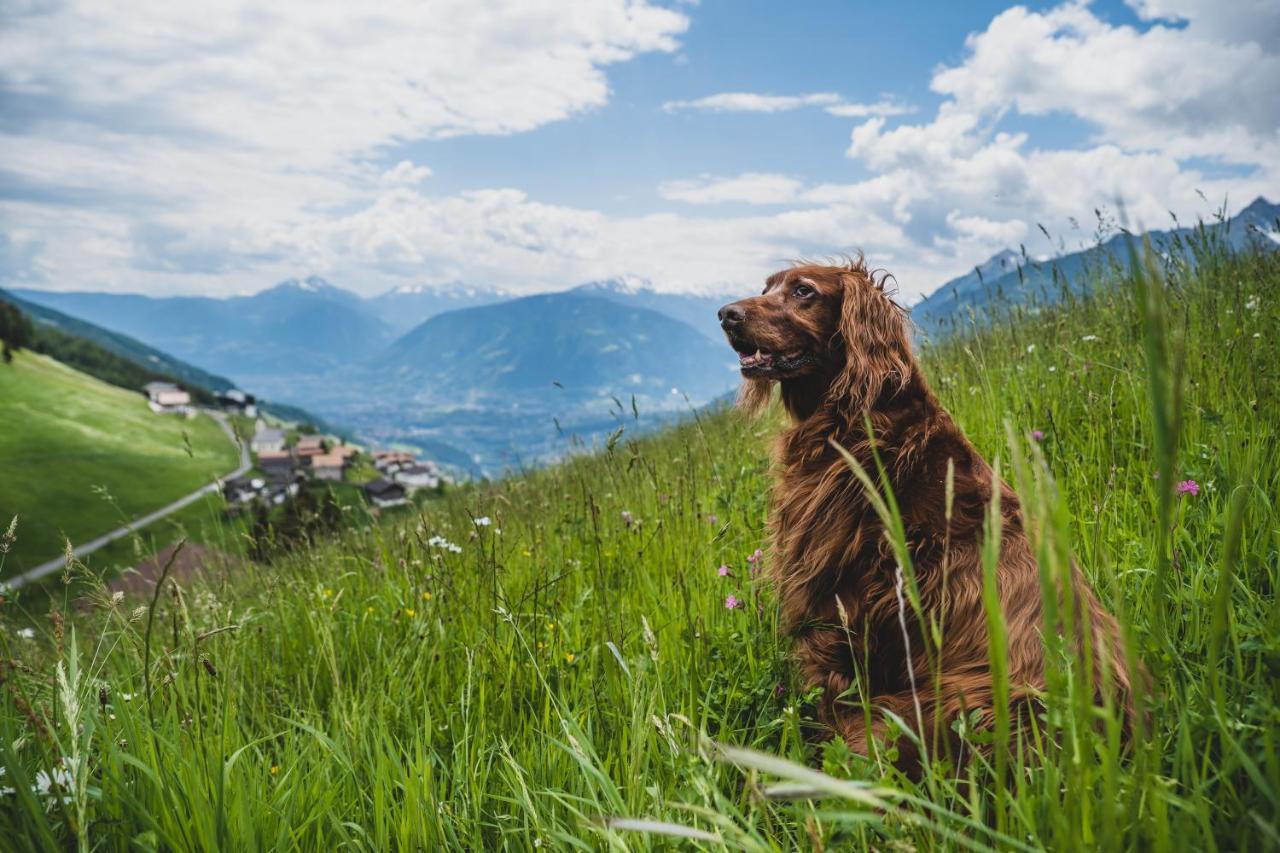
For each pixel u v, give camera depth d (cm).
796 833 216
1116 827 150
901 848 158
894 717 181
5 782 201
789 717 252
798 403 396
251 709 329
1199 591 260
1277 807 151
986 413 525
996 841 168
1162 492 115
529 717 308
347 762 253
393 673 329
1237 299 516
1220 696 155
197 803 212
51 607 227
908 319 361
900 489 309
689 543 449
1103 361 528
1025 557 273
